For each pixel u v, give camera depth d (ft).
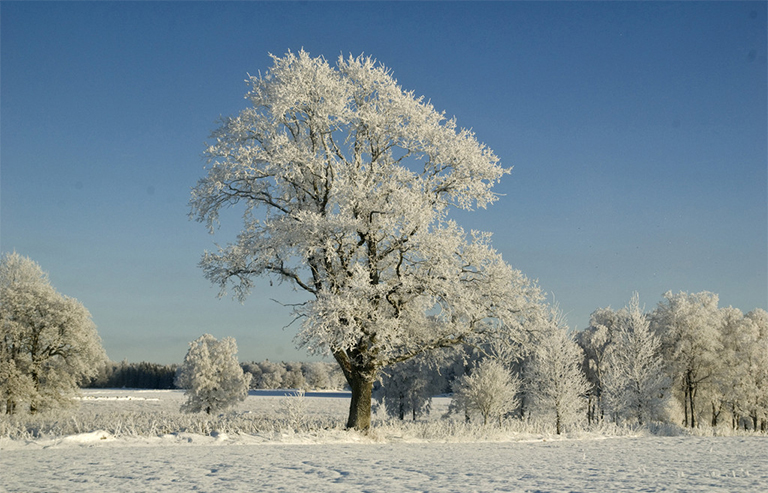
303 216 65.16
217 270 72.13
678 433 103.86
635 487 35.12
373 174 70.08
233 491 33.24
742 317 188.34
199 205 73.87
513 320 70.85
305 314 63.52
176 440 62.85
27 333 136.87
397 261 71.10
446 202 73.20
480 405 99.19
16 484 35.76
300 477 39.09
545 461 51.39
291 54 73.41
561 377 92.12
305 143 74.64
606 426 94.94
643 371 118.21
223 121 76.02
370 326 66.33
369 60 74.64
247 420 84.58
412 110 72.38
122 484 35.73
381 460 50.21
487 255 71.10
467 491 33.35
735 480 38.78
